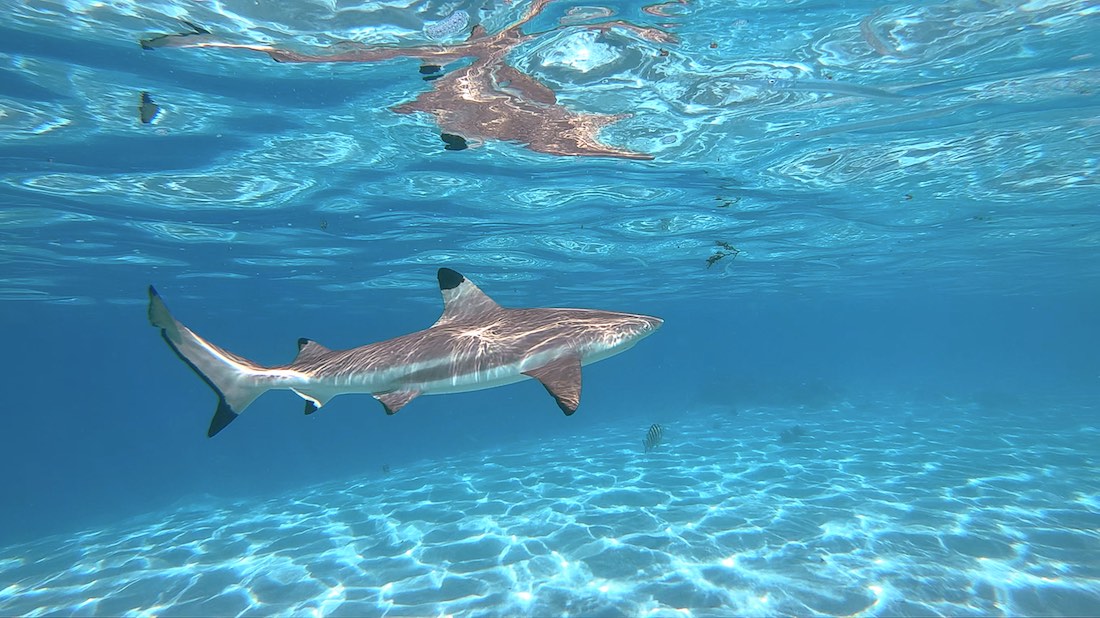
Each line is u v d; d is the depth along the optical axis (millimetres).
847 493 14062
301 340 5371
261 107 10188
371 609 8961
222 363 5055
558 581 9461
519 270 28703
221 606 9586
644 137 12414
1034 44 8789
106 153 11750
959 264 34000
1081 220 22406
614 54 8820
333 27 7824
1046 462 16719
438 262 25656
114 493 38906
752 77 9703
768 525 11727
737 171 14891
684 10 7668
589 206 17688
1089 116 11727
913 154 13961
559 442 29609
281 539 13422
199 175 13320
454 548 11570
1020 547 9883
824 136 12609
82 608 10023
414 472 23000
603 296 42250
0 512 35219
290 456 45312
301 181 14172
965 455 18312
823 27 8227
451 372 4285
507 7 7477
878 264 32344
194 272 24969
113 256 21094
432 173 14172
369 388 4520
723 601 8383
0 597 11117
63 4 7129
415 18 7660
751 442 23281
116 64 8570
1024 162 14797
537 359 4102
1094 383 47625
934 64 9375
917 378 70125
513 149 12836
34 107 9734
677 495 14703
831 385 43938
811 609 8031
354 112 10586
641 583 9156
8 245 18469
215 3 7211
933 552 9828
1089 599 7957
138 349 72500
